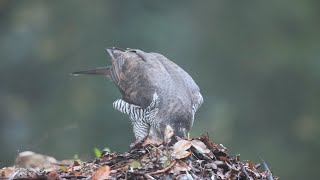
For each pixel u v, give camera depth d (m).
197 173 9.62
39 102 27.70
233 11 31.50
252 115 30.42
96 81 26.34
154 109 11.58
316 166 29.28
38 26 29.41
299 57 31.83
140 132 11.86
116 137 24.53
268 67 31.44
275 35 32.16
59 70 28.23
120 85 12.37
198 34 29.64
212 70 29.66
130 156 9.92
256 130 30.22
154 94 11.66
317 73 31.75
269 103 31.22
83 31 28.80
